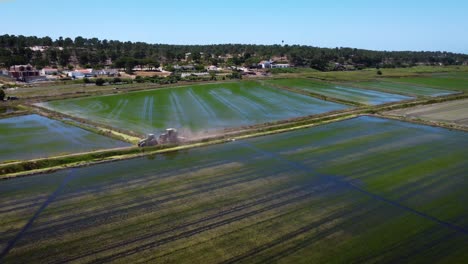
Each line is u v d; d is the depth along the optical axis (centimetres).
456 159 4294
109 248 2431
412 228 2712
